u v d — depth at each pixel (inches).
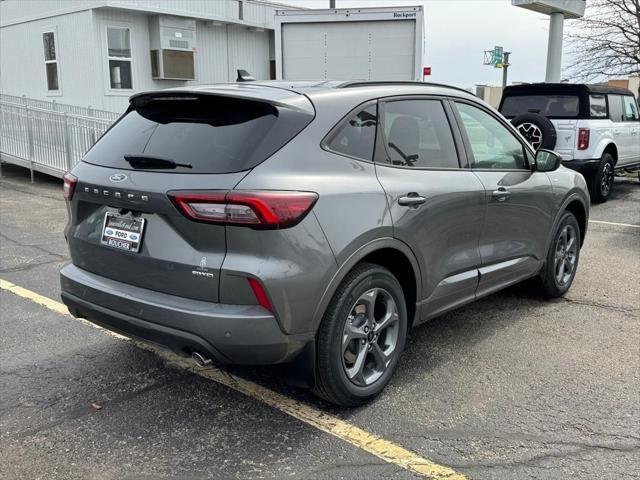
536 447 121.2
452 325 189.9
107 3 525.0
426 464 115.4
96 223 134.4
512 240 181.2
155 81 597.0
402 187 138.4
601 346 172.9
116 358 162.4
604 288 227.9
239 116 126.0
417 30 413.7
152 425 129.0
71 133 448.5
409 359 163.6
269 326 114.5
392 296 139.8
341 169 127.3
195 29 613.6
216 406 137.4
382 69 424.8
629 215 381.7
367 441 123.3
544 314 199.8
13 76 650.8
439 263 151.3
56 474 111.9
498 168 177.0
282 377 133.6
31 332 179.3
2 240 295.3
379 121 140.7
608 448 120.9
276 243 113.4
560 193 203.6
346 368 131.2
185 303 118.1
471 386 147.9
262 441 123.2
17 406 136.4
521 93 421.7
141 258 123.4
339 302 125.3
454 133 162.2
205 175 116.8
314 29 429.1
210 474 112.2
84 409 135.6
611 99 431.5
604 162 411.8
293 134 122.3
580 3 540.1
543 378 152.3
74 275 139.9
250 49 698.2
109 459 116.7
